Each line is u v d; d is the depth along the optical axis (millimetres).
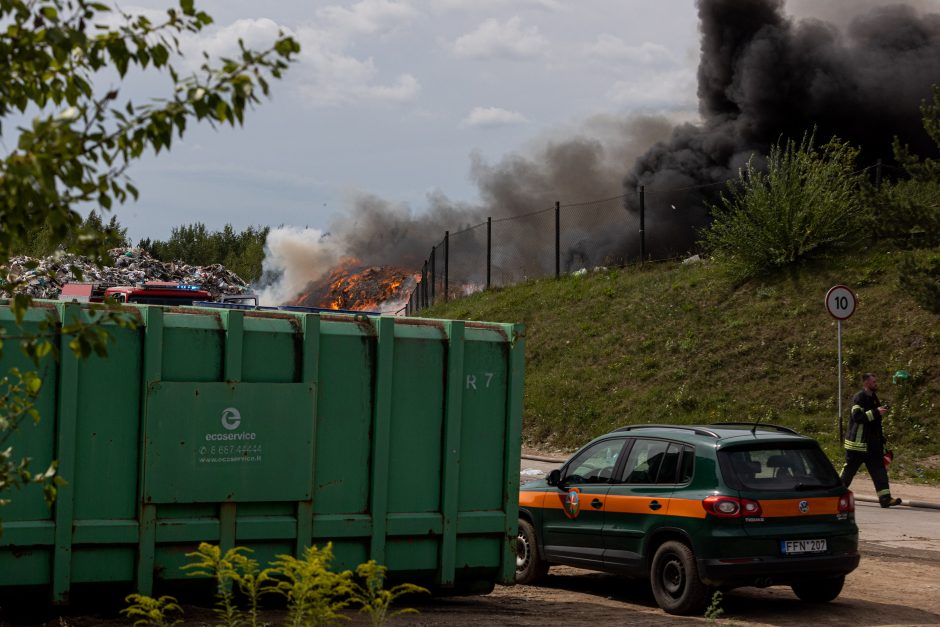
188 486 9602
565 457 28844
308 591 6625
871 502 21438
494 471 11039
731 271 34688
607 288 38219
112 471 9398
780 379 29109
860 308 30406
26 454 9109
